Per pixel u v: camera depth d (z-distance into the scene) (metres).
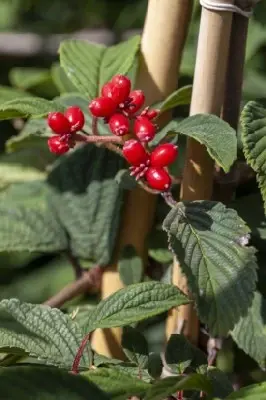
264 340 0.63
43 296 1.00
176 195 0.68
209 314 0.58
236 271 0.58
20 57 1.03
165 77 0.65
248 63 0.90
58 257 1.01
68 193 0.68
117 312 0.57
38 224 0.68
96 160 0.68
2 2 1.29
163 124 0.65
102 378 0.54
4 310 0.59
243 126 0.59
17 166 0.78
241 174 0.65
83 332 0.58
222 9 0.60
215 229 0.59
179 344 0.60
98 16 1.21
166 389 0.54
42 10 1.25
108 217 0.67
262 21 0.87
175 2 0.64
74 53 0.67
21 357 0.62
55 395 0.53
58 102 0.67
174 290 0.58
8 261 1.00
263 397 0.55
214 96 0.61
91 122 0.68
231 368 0.72
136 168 0.59
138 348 0.60
